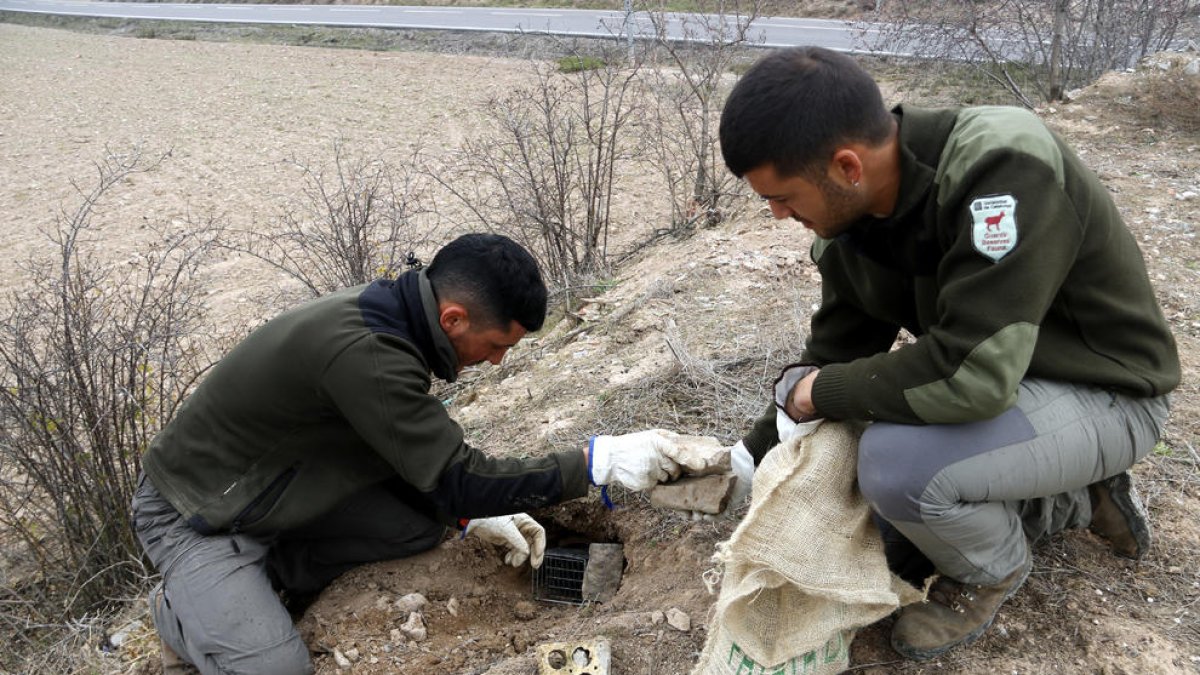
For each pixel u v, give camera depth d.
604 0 23.05
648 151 9.98
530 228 6.47
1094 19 9.80
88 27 30.39
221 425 2.45
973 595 2.05
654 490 2.35
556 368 4.11
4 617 3.47
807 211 1.82
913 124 1.79
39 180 13.06
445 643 2.55
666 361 3.79
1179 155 5.41
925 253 1.84
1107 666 2.02
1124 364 1.88
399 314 2.32
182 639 2.48
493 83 17.05
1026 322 1.65
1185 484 2.58
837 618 1.93
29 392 3.71
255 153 13.73
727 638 2.01
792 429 2.06
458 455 2.31
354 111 15.84
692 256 4.98
